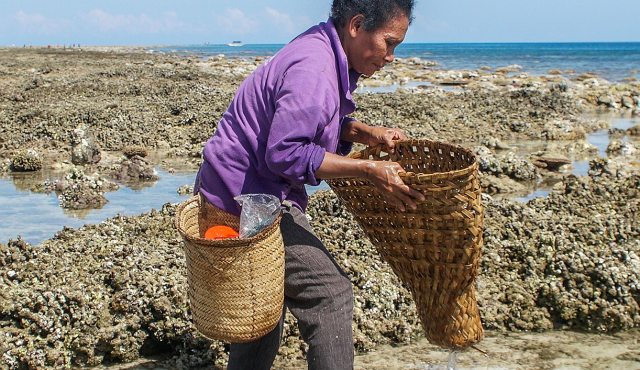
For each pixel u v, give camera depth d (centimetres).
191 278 245
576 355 355
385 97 1434
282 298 251
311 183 241
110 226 501
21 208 684
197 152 991
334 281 257
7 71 2542
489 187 795
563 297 405
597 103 1775
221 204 262
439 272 262
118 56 4744
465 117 1314
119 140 1058
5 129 1112
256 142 253
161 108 1252
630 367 338
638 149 1070
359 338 363
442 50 10475
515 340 379
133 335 364
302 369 340
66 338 354
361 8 249
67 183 771
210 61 4397
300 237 261
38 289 375
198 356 354
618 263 432
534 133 1244
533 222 495
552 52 8856
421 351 362
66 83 1720
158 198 731
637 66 4775
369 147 323
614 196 619
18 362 342
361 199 267
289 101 236
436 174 232
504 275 434
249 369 281
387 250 274
